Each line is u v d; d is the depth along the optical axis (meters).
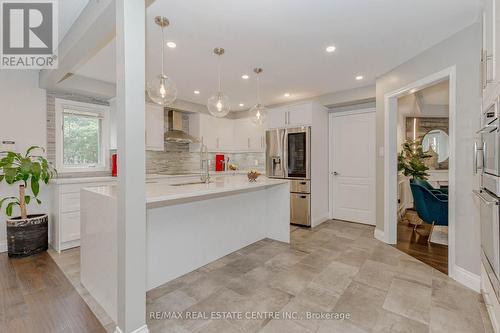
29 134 3.24
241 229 3.24
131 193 1.54
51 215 3.31
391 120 3.33
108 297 1.81
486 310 1.88
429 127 5.61
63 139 3.59
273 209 3.60
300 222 4.36
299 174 4.36
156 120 4.32
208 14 2.02
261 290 2.19
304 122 4.34
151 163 4.69
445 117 5.53
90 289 2.11
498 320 1.52
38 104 3.32
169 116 4.95
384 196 3.44
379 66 3.16
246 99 4.83
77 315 1.83
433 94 4.51
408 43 2.54
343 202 4.73
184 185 2.62
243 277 2.43
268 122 4.80
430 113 5.39
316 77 3.59
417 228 4.20
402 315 1.83
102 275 1.90
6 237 3.07
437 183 5.24
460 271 2.31
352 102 4.31
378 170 3.57
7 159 2.79
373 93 3.95
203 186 2.51
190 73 3.40
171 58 2.90
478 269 2.17
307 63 3.06
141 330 1.60
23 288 2.20
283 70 3.30
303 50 2.70
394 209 3.38
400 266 2.67
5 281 2.31
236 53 2.77
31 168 2.84
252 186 2.69
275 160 4.67
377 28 2.26
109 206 1.75
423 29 2.27
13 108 3.12
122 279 1.54
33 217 3.05
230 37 2.41
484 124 1.78
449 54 2.41
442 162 5.54
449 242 2.43
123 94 1.51
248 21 2.13
